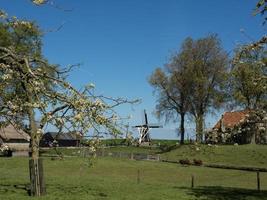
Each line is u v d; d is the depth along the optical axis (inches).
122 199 1003.3
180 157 3324.3
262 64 919.7
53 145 1026.1
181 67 4114.2
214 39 3993.6
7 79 933.2
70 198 976.3
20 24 986.7
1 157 2974.9
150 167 2758.4
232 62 930.7
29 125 946.1
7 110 936.9
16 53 978.7
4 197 960.3
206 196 1114.1
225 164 2910.9
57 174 1948.8
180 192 1171.9
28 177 1464.1
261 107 1047.6
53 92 911.0
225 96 2026.3
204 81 3848.4
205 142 1175.6
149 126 4557.1
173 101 4158.5
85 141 901.2
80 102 877.2
